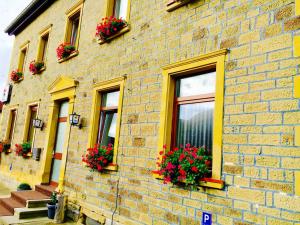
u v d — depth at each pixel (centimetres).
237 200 351
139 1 593
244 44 382
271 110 339
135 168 511
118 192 536
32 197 697
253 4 382
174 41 489
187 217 404
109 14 693
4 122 1247
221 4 424
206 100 438
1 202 723
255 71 363
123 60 602
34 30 1141
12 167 1053
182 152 429
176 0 491
